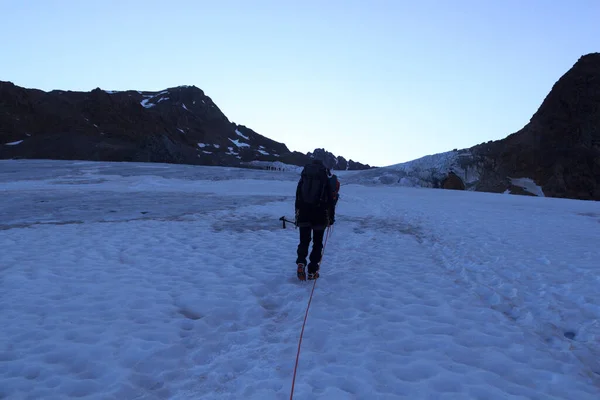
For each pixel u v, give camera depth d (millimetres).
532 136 76125
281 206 16328
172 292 5371
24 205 14547
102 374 3311
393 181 60844
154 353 3635
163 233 9539
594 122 74875
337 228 11234
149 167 43688
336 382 3234
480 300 5297
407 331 4230
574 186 66500
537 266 7066
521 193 64312
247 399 2973
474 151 71938
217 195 20922
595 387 3209
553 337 4195
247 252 7879
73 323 4285
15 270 6180
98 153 75750
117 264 6719
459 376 3324
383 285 5887
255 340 4023
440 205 19578
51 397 2967
